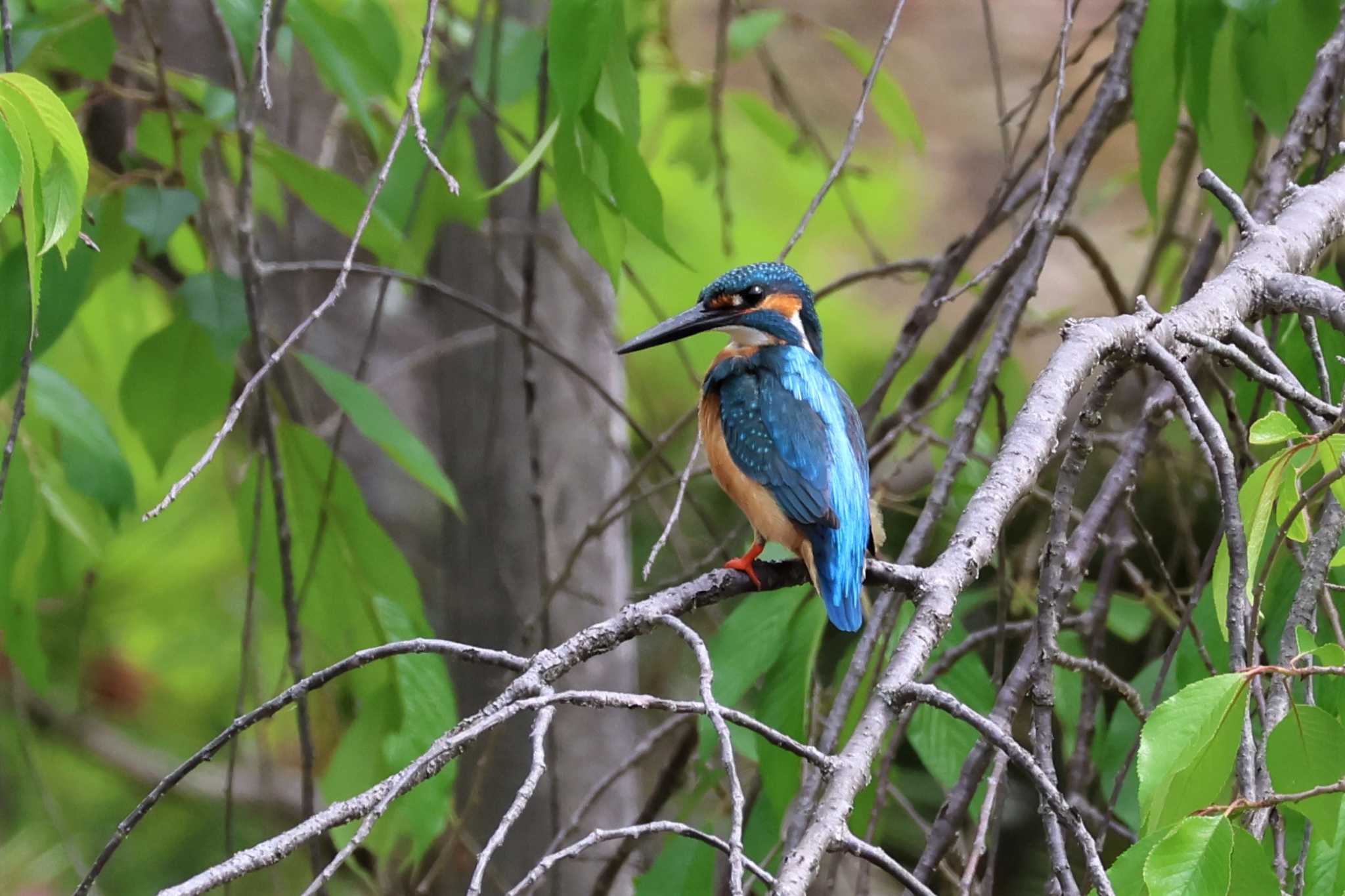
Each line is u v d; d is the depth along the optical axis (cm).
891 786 827
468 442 1088
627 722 1115
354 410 779
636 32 1024
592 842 375
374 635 843
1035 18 1644
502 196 1058
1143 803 383
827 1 1628
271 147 811
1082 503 1237
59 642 1238
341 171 1191
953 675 810
